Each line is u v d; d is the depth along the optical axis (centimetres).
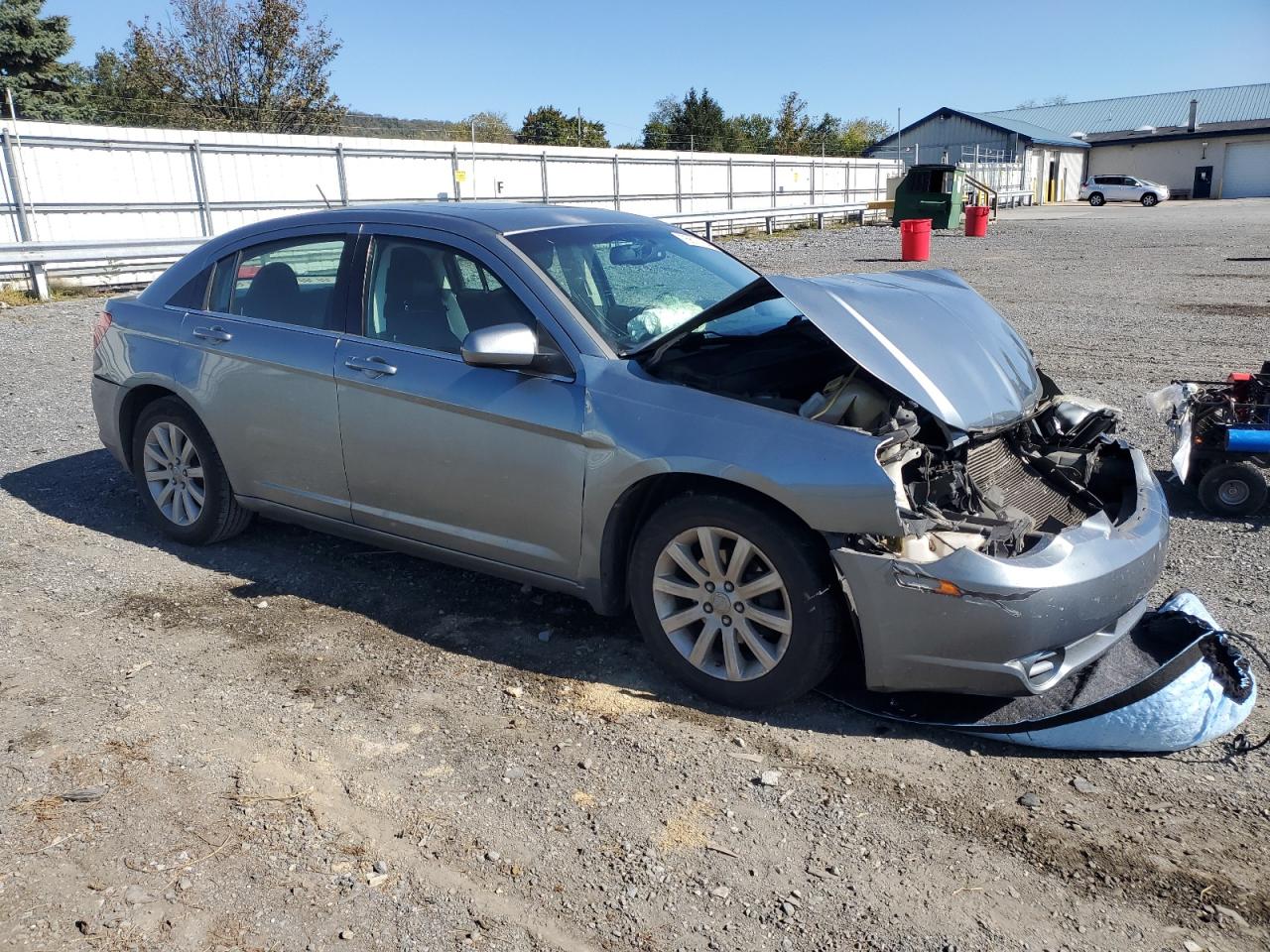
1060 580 312
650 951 247
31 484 623
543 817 298
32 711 357
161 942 249
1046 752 330
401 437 413
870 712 348
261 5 4434
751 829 292
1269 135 6319
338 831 292
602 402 366
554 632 416
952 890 267
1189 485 579
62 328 1241
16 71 3819
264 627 424
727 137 6266
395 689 372
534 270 401
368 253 441
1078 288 1555
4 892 267
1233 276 1667
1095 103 8062
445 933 253
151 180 1992
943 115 6512
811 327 412
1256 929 252
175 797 308
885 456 328
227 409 471
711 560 348
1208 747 329
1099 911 259
